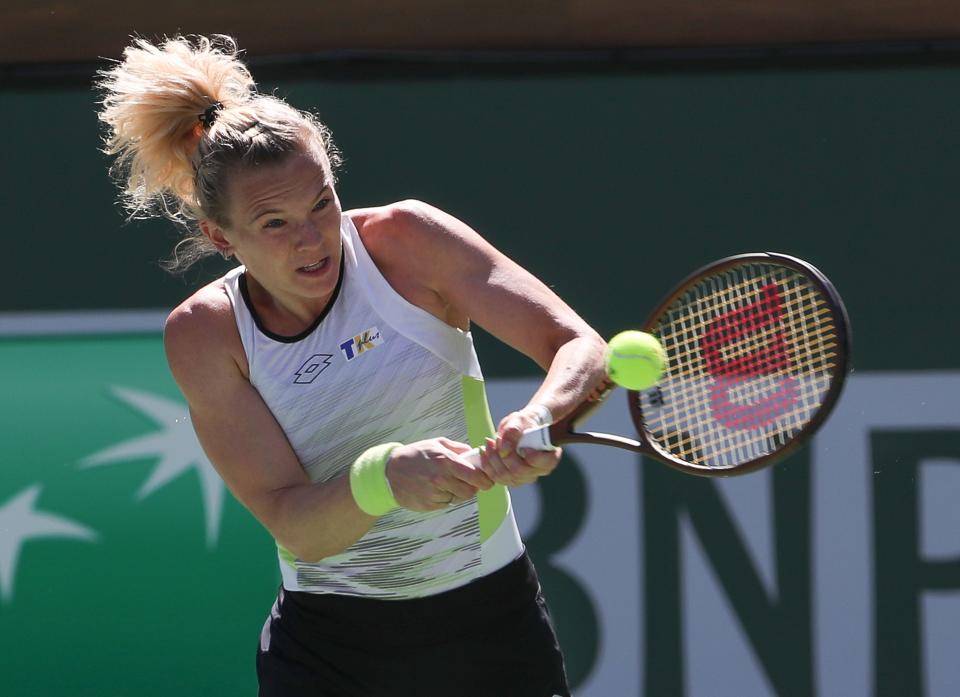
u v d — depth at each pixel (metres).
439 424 8.67
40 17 14.91
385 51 14.83
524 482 7.44
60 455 14.35
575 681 13.91
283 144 7.80
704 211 14.44
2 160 14.73
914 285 14.23
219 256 14.63
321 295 8.11
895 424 14.03
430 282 8.54
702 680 13.88
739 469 7.69
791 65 14.54
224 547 14.23
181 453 14.35
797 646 13.85
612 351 7.43
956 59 14.48
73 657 14.19
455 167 14.63
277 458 8.51
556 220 14.51
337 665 9.02
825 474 13.98
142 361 14.47
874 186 14.38
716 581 13.92
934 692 13.76
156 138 8.61
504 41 14.81
